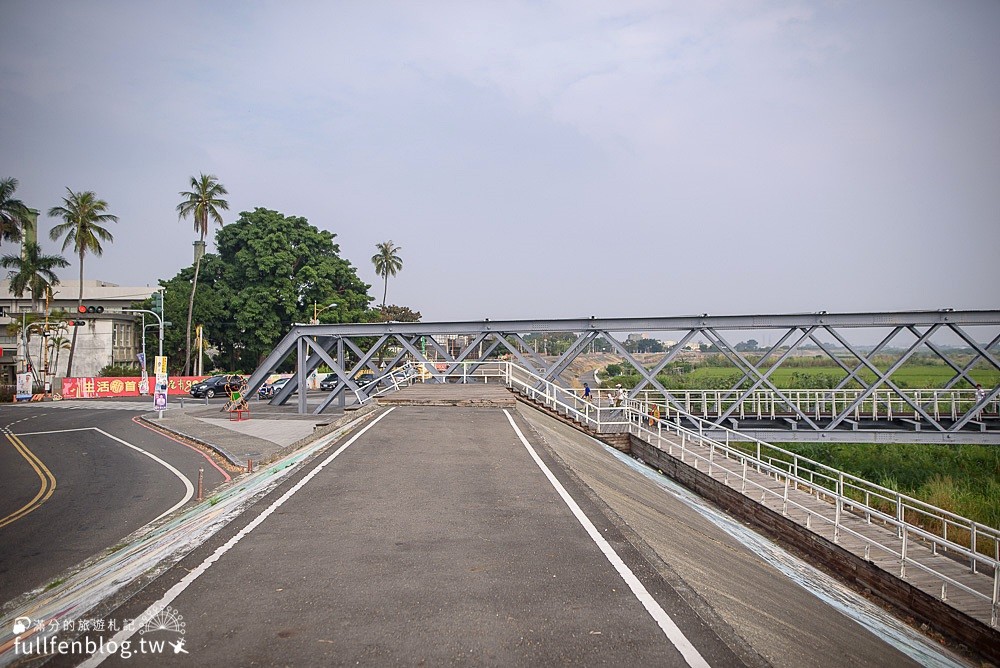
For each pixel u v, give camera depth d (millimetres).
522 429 17453
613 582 6379
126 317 70062
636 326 28047
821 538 13641
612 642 5047
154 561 7387
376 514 8930
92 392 57531
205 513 10344
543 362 30516
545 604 5805
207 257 75688
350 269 78000
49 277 60906
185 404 47688
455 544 7578
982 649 9664
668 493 17422
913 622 10992
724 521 15984
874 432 26375
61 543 11703
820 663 5965
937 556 12672
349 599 5879
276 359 32719
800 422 29156
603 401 35531
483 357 38094
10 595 8891
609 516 8922
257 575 6488
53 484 17641
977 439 26031
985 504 24312
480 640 5059
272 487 10625
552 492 10344
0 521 13453
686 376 76125
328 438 16281
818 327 26812
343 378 31562
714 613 5699
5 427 32875
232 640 5016
